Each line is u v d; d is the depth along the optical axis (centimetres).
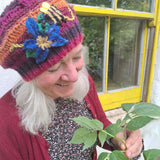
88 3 92
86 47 106
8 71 74
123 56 123
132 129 34
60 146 52
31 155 49
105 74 117
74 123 55
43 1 37
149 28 118
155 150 32
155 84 125
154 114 31
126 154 40
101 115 71
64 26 38
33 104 47
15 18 36
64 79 43
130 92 129
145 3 110
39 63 39
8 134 46
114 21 109
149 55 122
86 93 62
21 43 37
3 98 52
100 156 33
